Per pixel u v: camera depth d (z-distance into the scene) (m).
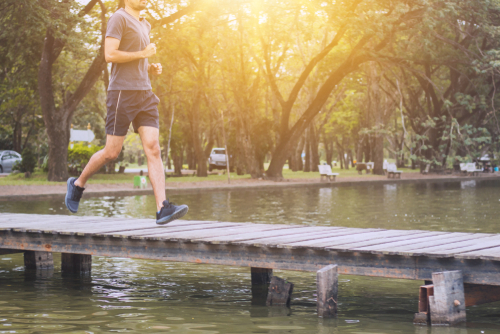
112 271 6.98
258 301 5.32
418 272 4.56
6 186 22.75
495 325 4.33
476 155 38.66
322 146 98.44
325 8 26.03
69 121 32.16
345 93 53.09
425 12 26.44
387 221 12.50
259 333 4.10
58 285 6.12
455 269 4.45
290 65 43.78
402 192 23.95
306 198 20.48
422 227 11.27
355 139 66.50
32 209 15.60
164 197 5.30
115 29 5.13
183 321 4.47
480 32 30.62
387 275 4.65
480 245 5.02
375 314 4.77
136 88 5.20
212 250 5.36
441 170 40.97
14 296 5.52
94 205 17.19
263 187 26.59
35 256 7.25
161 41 28.03
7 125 40.53
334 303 4.74
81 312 4.79
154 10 27.22
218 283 6.24
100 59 26.53
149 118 5.33
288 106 32.41
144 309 4.94
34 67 29.03
